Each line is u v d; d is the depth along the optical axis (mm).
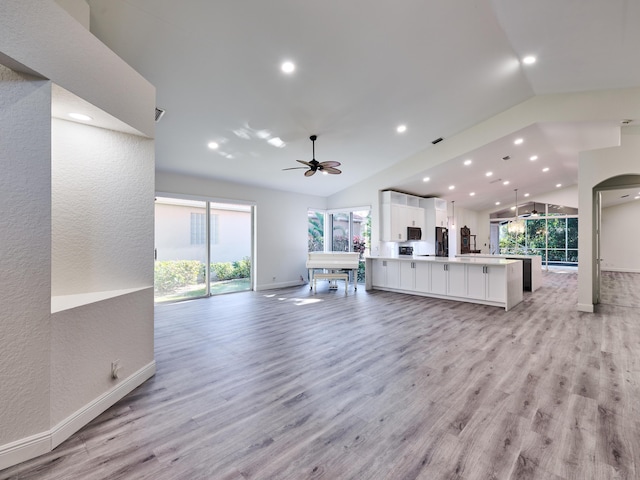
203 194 6219
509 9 2650
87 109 2031
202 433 1852
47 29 1670
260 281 7223
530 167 7809
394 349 3232
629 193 6398
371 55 3350
